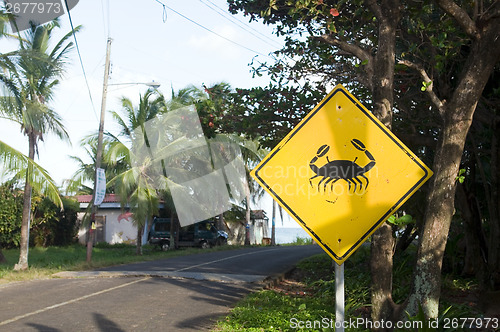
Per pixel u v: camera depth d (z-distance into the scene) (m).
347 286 11.44
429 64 9.73
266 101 11.48
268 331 7.74
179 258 21.91
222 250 30.03
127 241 36.78
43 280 14.20
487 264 10.00
